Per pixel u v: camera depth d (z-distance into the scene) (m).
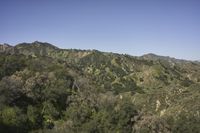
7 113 50.47
